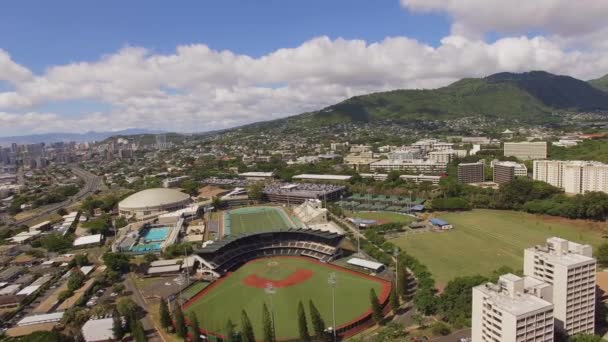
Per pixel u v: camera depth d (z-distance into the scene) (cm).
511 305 16025
